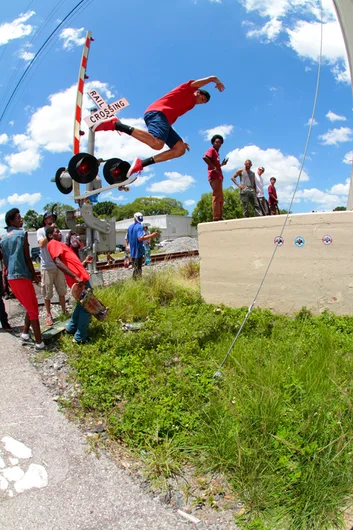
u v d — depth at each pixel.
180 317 7.02
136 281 8.91
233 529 2.71
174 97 5.05
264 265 7.27
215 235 7.82
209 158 9.17
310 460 2.94
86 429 3.87
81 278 5.74
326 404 3.45
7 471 3.31
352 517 2.71
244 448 3.11
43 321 7.55
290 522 2.70
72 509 2.92
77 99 8.88
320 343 5.16
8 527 2.78
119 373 4.79
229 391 3.93
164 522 2.79
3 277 6.95
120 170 6.70
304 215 6.81
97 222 9.05
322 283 6.73
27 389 4.63
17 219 5.95
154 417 3.77
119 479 3.21
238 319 6.56
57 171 9.05
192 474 3.24
